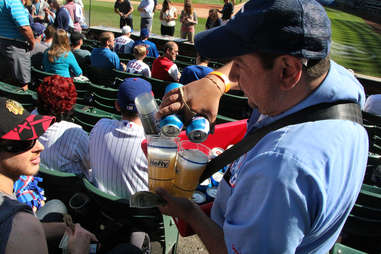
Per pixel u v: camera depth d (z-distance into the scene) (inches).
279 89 30.8
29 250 48.0
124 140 76.8
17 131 56.2
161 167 41.8
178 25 632.4
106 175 79.7
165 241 79.4
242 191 30.3
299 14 27.0
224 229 32.1
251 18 27.9
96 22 589.6
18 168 58.5
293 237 27.6
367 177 110.4
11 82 209.9
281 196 27.0
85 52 233.6
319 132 29.2
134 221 74.6
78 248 63.4
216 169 40.7
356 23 786.2
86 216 77.6
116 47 286.5
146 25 415.2
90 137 82.4
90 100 173.6
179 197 40.1
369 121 139.6
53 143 88.6
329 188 27.9
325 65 30.6
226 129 65.8
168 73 199.0
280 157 27.8
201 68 162.1
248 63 30.4
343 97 31.0
